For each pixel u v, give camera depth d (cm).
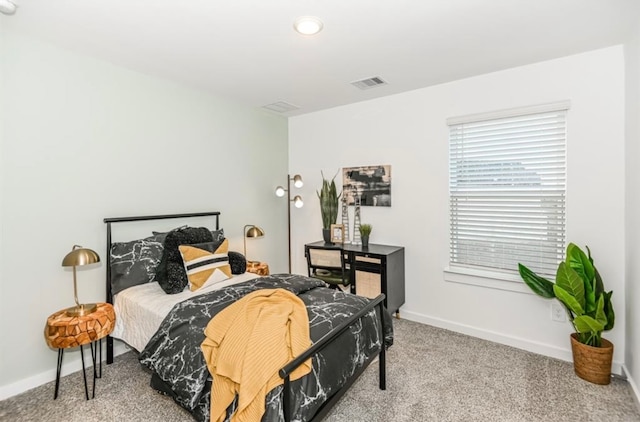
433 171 326
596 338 226
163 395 212
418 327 325
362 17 195
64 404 204
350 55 249
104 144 260
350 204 389
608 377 220
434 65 270
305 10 187
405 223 347
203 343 168
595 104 243
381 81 307
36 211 224
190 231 288
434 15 193
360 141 378
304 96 353
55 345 197
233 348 154
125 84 273
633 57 211
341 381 173
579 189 251
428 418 190
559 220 263
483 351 273
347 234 394
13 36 211
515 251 286
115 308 248
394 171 352
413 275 342
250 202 394
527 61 262
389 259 316
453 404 203
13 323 214
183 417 191
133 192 280
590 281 222
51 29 208
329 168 409
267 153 416
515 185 283
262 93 343
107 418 191
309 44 230
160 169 300
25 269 219
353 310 199
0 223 208
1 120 207
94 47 235
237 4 180
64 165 237
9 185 211
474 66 273
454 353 270
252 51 241
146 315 220
